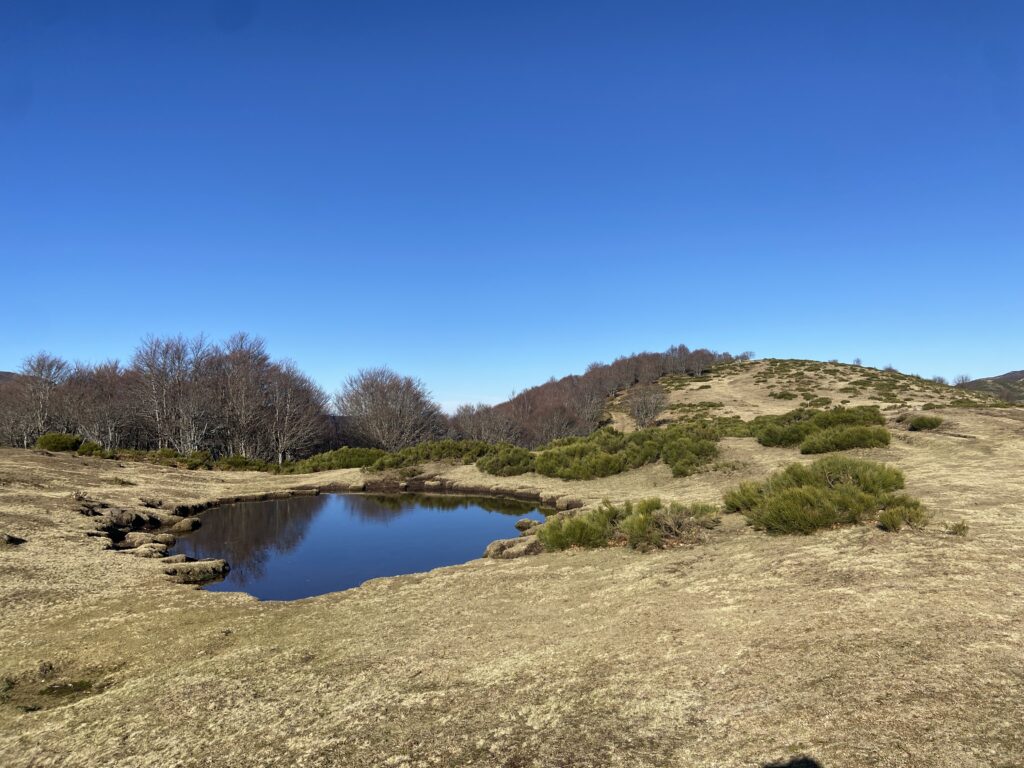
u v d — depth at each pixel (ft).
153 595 27.45
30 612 24.89
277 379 156.56
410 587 27.32
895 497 27.84
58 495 51.78
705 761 10.60
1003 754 9.55
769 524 28.37
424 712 13.92
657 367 246.06
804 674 13.15
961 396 137.90
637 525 30.58
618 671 14.83
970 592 16.72
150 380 140.36
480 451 88.48
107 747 13.70
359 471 88.22
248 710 14.96
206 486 73.36
